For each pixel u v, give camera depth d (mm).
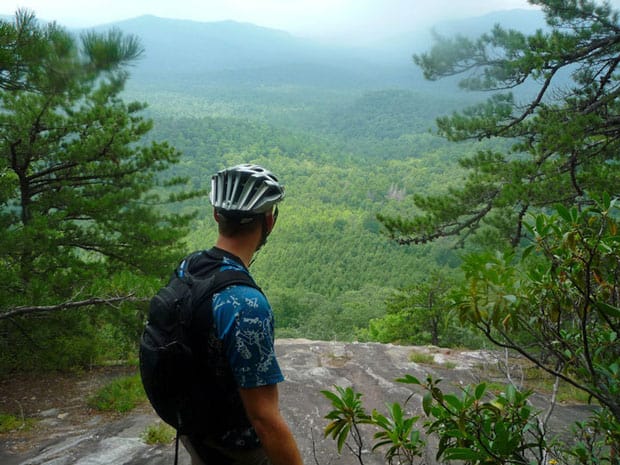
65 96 8719
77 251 11406
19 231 8305
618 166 8875
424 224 10930
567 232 1868
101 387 8469
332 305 97938
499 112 10117
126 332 11422
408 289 30531
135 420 6332
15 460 5281
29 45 4918
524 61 9242
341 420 2057
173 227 11891
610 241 1827
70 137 10617
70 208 10344
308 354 9992
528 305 1898
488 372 8586
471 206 10703
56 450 5434
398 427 2000
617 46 9727
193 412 1482
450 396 1847
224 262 1554
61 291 9133
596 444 2207
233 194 1604
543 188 9000
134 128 11039
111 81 5230
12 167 9922
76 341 10305
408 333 30828
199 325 1444
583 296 1888
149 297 7285
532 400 6793
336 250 189875
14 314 7109
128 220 11102
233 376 1459
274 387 1445
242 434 1523
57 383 8906
